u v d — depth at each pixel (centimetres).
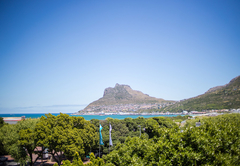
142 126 6259
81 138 4278
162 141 1628
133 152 1838
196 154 1373
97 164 2266
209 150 1384
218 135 1538
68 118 4403
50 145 3941
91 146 4719
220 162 1333
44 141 3719
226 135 1532
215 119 5647
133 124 6200
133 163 1639
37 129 3822
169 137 1641
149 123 6269
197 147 1466
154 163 1522
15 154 3769
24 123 4266
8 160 4878
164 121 6950
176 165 1442
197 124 5378
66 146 3803
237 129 1667
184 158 1406
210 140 1488
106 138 4884
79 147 3975
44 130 3841
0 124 5741
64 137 3847
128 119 6338
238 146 1504
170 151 1484
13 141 3875
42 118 4250
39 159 5169
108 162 1970
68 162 2281
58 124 4172
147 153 1641
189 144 1523
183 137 1585
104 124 5884
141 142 1867
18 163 4234
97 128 5569
